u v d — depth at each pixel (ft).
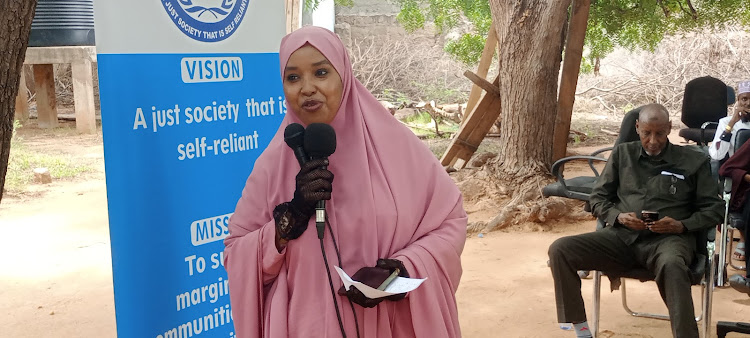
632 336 15.49
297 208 7.11
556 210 25.23
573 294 13.85
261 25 11.83
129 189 9.77
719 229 20.03
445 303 7.69
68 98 64.64
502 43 28.32
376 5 65.46
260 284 7.65
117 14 9.44
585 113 59.98
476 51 46.93
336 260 7.33
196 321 10.97
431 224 7.87
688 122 33.81
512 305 17.62
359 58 64.54
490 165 29.45
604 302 17.89
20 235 25.27
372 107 7.82
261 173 7.93
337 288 7.32
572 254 13.80
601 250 13.92
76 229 26.04
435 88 62.95
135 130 9.78
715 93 33.35
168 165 10.32
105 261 22.18
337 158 7.52
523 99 27.84
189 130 10.62
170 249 10.44
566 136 29.84
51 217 27.78
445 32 64.75
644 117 14.07
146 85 9.90
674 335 12.62
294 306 7.45
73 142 45.68
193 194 10.75
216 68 11.03
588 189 18.92
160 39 10.06
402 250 7.50
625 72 64.34
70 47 46.93
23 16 9.00
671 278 12.77
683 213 13.89
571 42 29.32
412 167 7.84
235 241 7.80
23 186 32.96
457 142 32.53
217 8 10.91
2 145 9.20
